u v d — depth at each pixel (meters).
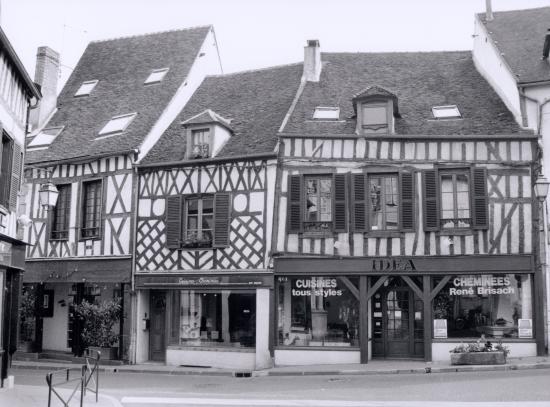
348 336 12.95
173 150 14.73
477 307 12.63
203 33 18.09
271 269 13.10
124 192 14.66
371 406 7.94
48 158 15.66
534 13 15.35
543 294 12.16
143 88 16.92
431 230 12.62
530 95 12.77
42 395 9.12
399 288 13.22
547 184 11.70
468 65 15.59
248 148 13.79
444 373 10.94
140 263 14.27
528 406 7.62
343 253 12.88
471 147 12.78
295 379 11.24
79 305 14.59
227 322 13.78
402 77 15.28
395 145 13.04
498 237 12.41
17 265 9.89
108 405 8.30
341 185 13.05
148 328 14.54
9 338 9.85
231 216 13.59
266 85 16.23
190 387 10.57
